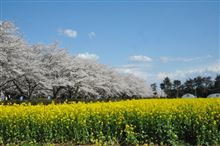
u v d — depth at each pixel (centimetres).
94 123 1166
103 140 1139
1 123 1205
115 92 5475
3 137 1205
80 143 1155
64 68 3603
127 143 1127
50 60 3550
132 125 1145
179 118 1125
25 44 3072
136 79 6788
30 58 3116
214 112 1125
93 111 1208
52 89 3578
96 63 5022
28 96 3119
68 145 1151
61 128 1176
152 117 1122
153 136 1123
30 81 3053
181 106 1270
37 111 1246
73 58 4019
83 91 4112
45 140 1180
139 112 1146
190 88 10319
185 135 1124
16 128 1194
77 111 1209
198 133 1098
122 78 6250
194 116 1116
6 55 2616
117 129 1153
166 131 1099
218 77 9475
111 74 5597
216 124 1115
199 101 1512
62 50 3638
